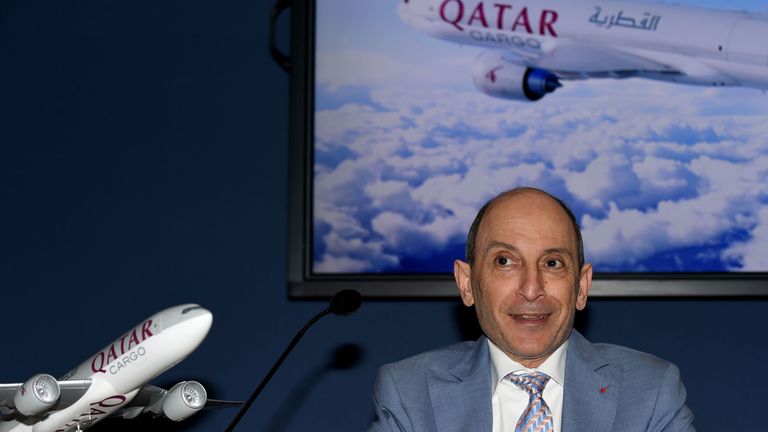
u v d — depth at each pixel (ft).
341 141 11.23
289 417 11.16
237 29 11.65
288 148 11.46
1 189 11.55
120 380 6.71
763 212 11.09
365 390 11.12
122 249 11.47
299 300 11.29
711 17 11.23
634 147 11.18
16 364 11.34
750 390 11.08
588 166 11.18
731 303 11.17
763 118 11.16
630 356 6.79
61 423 6.81
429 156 11.23
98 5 11.72
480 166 11.22
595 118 11.22
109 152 11.58
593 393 6.48
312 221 11.18
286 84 11.57
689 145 11.17
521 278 6.10
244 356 11.25
